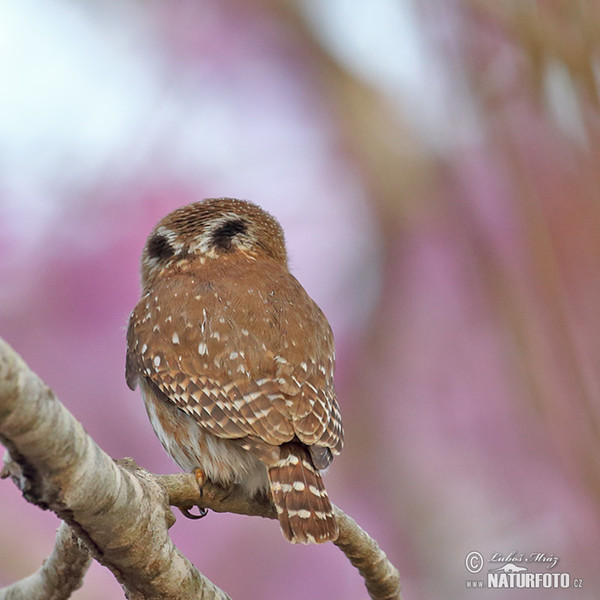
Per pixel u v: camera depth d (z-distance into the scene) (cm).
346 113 1292
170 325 871
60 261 1319
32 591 762
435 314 1362
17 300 1315
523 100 971
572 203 950
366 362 1391
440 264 1330
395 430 1370
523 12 938
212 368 838
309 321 877
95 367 1313
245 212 991
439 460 1356
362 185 1321
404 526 1348
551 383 960
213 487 818
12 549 1223
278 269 940
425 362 1377
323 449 821
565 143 945
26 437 515
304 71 1333
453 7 973
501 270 1001
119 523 588
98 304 1321
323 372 859
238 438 804
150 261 974
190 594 638
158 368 859
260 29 1350
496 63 972
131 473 607
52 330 1315
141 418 1313
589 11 932
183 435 846
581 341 946
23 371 502
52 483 543
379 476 1365
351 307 1396
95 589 1234
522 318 971
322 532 762
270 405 815
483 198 1079
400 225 1325
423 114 1143
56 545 736
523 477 1268
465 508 1327
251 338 845
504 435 1298
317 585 1275
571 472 1157
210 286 895
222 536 1281
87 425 1299
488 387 1319
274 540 1277
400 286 1362
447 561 1318
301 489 782
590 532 1238
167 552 621
